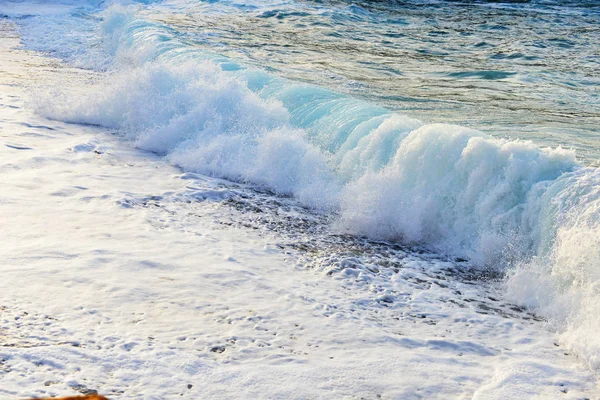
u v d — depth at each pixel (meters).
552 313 4.70
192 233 5.89
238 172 7.77
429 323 4.54
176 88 9.41
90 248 5.24
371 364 3.87
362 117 8.03
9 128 8.88
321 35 18.41
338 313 4.57
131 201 6.54
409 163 6.56
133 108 9.34
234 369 3.67
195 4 24.12
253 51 15.46
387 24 20.83
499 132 8.98
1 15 22.31
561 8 24.39
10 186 6.66
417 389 3.63
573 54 15.70
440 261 5.79
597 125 9.46
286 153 7.70
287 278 5.13
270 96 9.60
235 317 4.34
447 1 26.89
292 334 4.19
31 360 3.52
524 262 5.41
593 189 5.24
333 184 7.29
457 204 6.14
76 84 12.02
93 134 9.03
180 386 3.45
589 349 4.04
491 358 4.07
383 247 6.05
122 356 3.67
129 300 4.40
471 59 15.25
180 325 4.15
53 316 4.07
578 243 4.84
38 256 4.98
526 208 5.62
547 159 5.80
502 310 4.84
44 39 17.55
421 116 9.90
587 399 3.61
